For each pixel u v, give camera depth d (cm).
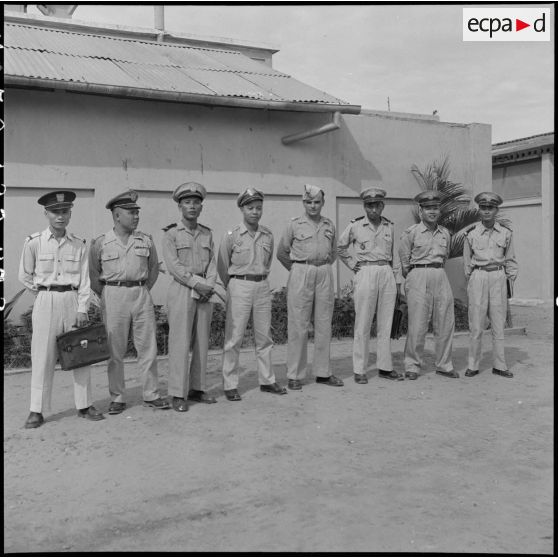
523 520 372
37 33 990
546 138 1559
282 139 991
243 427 548
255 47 1262
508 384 707
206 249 623
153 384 608
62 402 627
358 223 723
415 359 739
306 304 678
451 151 1168
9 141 806
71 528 366
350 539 348
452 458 476
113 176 871
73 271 561
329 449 494
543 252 1596
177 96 823
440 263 739
